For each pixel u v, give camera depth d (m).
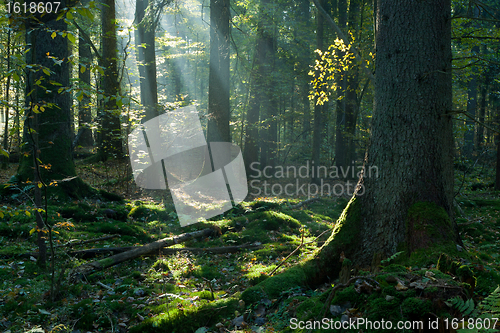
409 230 3.99
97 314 3.48
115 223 7.04
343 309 3.00
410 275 3.06
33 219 6.15
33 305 3.60
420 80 4.26
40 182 3.68
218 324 3.46
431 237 3.81
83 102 10.27
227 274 5.07
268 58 15.86
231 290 4.43
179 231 7.10
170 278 4.78
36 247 5.27
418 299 2.71
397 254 3.77
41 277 4.27
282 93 16.47
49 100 7.72
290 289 3.93
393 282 3.01
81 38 15.09
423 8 4.30
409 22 4.32
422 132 4.22
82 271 4.50
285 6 16.67
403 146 4.25
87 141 20.17
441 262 3.27
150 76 12.25
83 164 14.27
